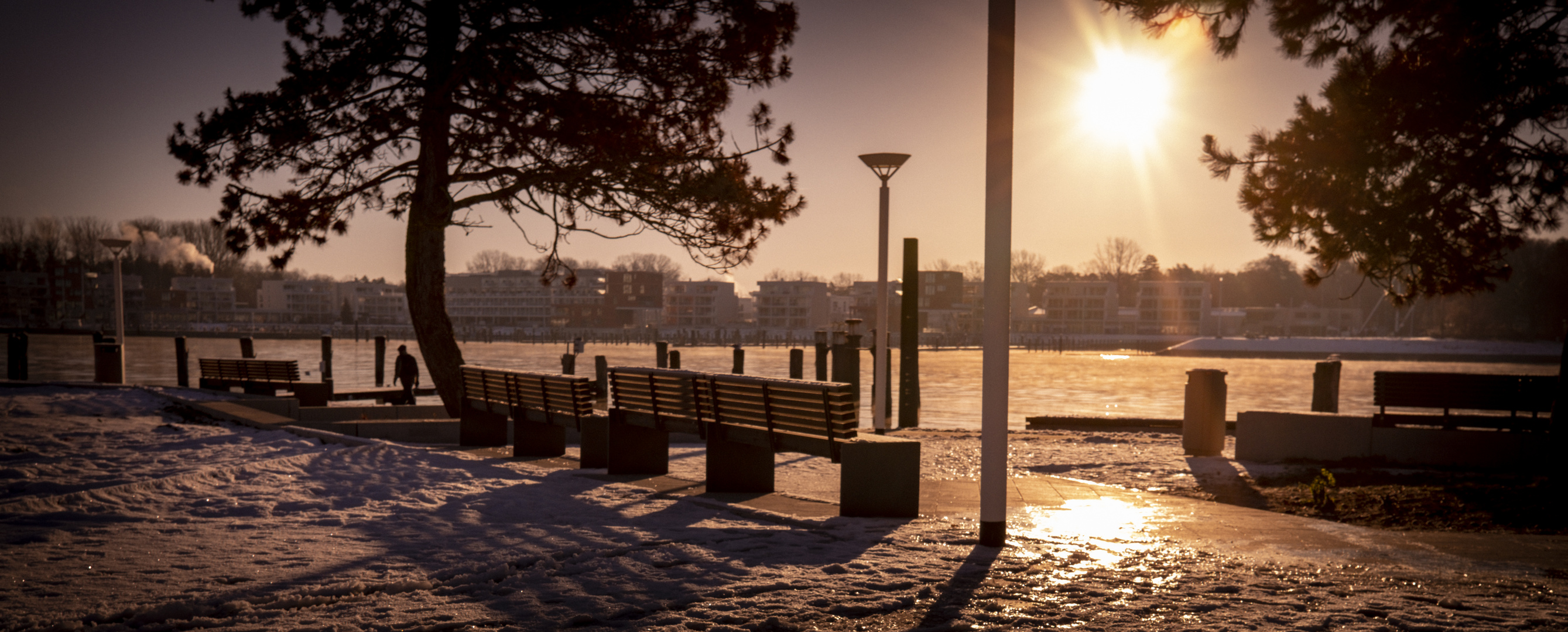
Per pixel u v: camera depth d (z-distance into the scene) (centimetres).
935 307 13512
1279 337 13675
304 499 740
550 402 1041
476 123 1542
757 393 780
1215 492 964
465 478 875
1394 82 866
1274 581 506
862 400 2639
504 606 431
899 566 521
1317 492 862
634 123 1447
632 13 1407
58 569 491
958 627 409
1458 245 1003
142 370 3888
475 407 1202
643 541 583
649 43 1434
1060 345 10031
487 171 1505
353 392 2164
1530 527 731
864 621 417
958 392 3338
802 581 485
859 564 527
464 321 15650
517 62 1407
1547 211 974
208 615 411
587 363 5469
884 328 1625
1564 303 9962
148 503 712
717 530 632
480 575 485
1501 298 10844
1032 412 2656
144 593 444
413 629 393
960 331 12325
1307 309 14588
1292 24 918
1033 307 15825
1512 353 10281
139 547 550
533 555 535
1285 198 996
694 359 6525
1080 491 888
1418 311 13400
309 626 395
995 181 582
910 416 1823
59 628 386
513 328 14162
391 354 6153
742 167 1577
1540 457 1051
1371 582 508
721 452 812
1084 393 3578
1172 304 13462
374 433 1359
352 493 779
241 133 1402
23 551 532
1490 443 1079
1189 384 1279
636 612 423
